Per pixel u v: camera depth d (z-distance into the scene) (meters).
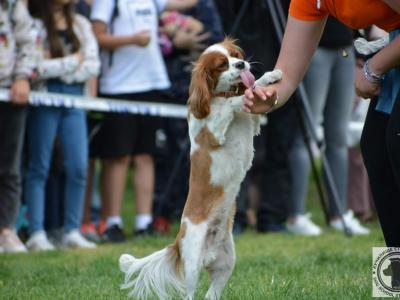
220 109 6.94
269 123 13.32
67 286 8.24
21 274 9.15
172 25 13.35
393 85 6.48
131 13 12.54
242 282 8.05
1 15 10.97
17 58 11.09
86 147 11.94
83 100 11.78
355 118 15.67
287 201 13.58
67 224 11.89
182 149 13.22
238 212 13.17
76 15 11.93
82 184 11.92
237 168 7.03
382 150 6.69
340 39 12.78
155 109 12.53
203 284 8.20
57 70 11.51
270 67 12.61
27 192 11.79
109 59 12.59
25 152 12.81
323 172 13.73
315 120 13.09
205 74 7.05
